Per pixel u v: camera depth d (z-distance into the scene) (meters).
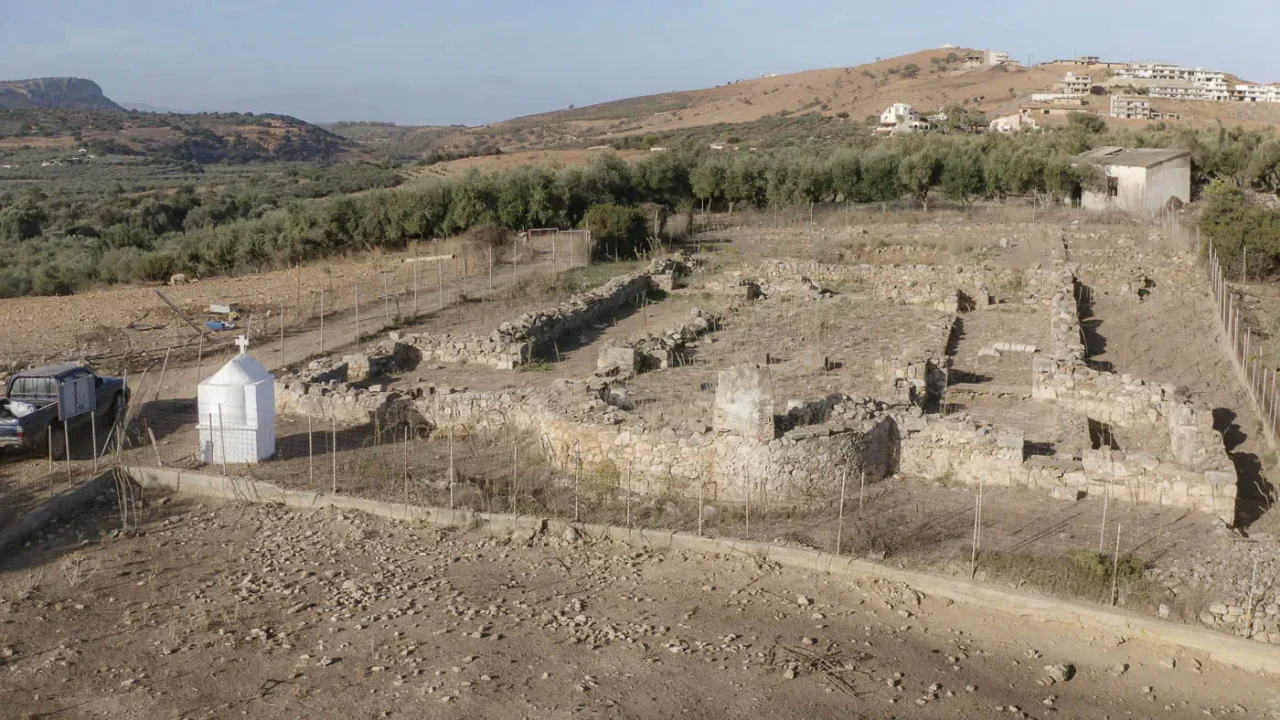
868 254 43.62
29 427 17.06
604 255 44.12
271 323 30.66
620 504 15.21
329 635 11.02
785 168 59.31
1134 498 15.17
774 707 9.42
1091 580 12.04
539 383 23.30
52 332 29.05
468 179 52.62
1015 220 50.78
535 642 10.83
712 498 15.52
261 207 80.12
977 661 10.60
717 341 27.62
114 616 11.55
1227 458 15.96
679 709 9.35
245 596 12.12
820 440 15.48
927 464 16.48
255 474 16.36
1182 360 25.25
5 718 9.12
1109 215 50.81
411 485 15.83
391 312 31.94
